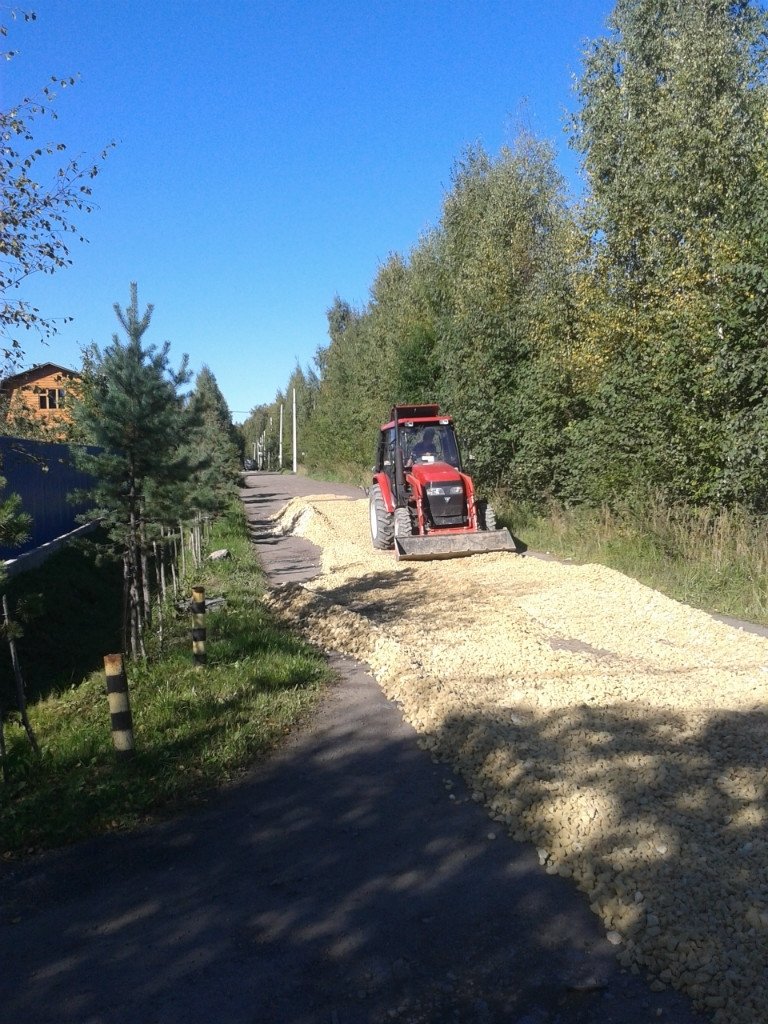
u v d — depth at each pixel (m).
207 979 3.50
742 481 11.11
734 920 3.54
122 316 8.43
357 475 43.53
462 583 12.05
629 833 4.30
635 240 14.32
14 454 10.34
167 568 15.93
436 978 3.42
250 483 52.91
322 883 4.23
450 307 25.39
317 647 9.36
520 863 4.30
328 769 5.80
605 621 9.34
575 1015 3.16
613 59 16.64
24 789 5.67
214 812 5.23
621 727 5.91
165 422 8.48
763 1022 2.97
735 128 12.52
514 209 21.58
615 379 13.61
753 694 6.45
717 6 14.91
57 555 13.67
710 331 11.29
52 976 3.58
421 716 6.53
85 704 7.73
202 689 7.61
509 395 18.72
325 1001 3.32
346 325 55.44
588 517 15.12
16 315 7.41
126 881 4.41
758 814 4.48
